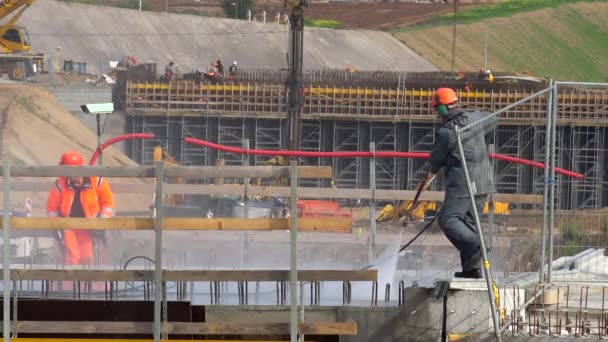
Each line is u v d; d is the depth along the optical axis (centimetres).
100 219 2611
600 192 3828
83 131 16850
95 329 2566
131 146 18012
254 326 2544
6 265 2528
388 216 9988
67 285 3375
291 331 2489
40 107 16500
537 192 3331
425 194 4397
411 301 2745
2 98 16488
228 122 18575
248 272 2566
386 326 2762
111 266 3706
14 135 15338
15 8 18725
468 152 2753
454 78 19175
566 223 3253
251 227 2569
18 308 2700
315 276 2550
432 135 18712
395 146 18688
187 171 2528
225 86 18650
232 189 4119
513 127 13200
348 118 18600
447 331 2691
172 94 18625
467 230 2745
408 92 18800
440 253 4816
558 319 2739
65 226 2611
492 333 2644
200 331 2555
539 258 3038
